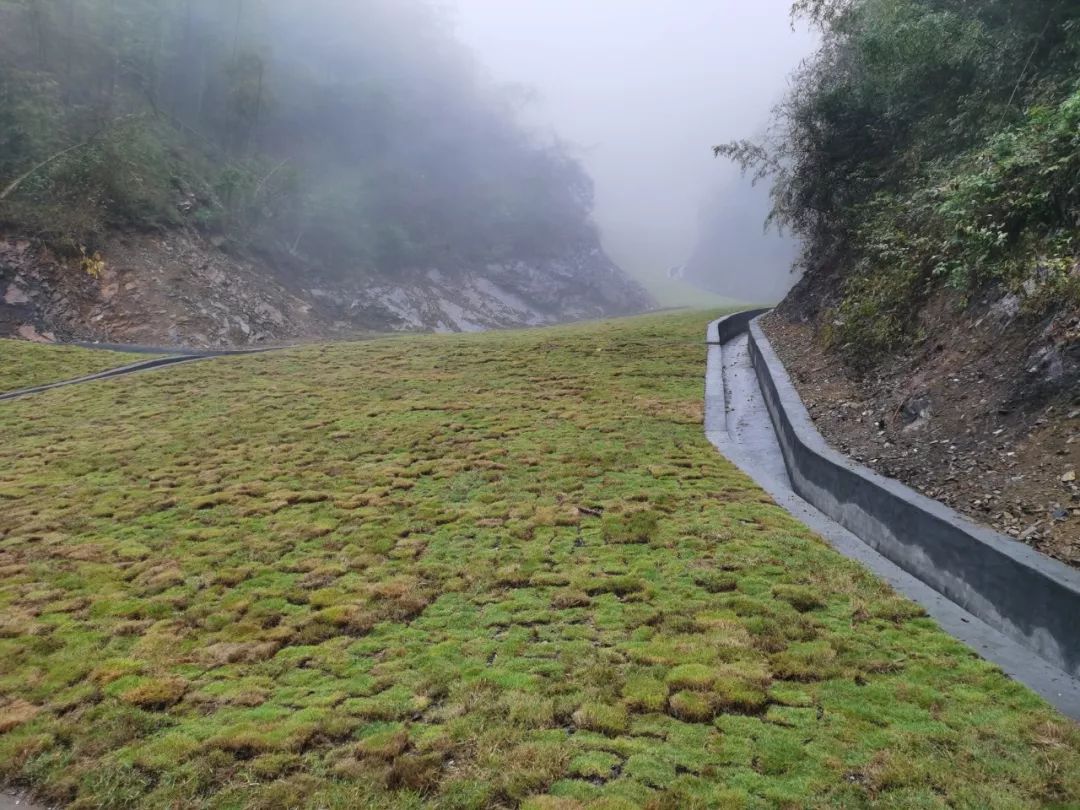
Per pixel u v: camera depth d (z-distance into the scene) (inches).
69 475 430.9
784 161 863.1
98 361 867.4
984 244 323.3
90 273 1197.1
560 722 163.9
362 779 148.7
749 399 543.8
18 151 1255.5
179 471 425.1
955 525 212.4
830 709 159.5
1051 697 156.6
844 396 403.5
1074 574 172.4
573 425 474.0
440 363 757.9
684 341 799.7
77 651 221.8
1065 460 218.7
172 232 1390.3
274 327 1421.0
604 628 208.4
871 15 513.0
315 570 273.0
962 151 449.1
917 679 168.6
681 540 271.3
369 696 182.2
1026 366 266.4
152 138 1534.2
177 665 209.8
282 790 147.6
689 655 186.9
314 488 378.9
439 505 338.3
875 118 625.0
